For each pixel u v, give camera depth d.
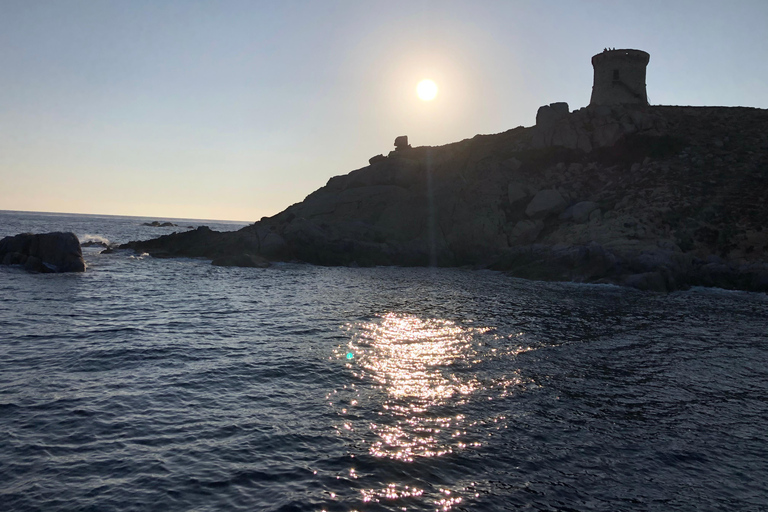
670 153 62.41
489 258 57.50
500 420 13.58
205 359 18.50
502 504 9.55
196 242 67.81
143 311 27.52
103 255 62.31
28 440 11.53
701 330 25.94
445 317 27.83
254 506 9.23
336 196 72.88
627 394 15.96
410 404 14.56
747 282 42.31
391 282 43.88
